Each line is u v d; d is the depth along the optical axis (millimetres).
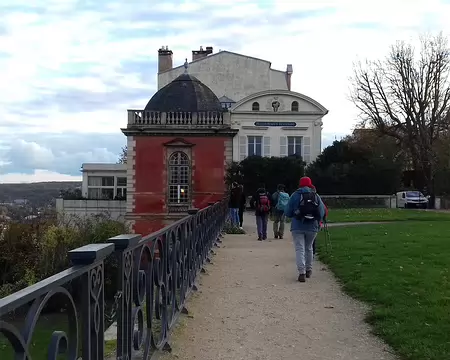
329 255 13109
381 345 6047
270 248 16141
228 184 35656
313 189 10672
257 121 49062
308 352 5867
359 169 47156
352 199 43531
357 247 14320
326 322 7102
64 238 21422
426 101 45375
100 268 3221
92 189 59375
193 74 55969
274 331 6711
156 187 35969
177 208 35781
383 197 44031
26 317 2143
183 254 7734
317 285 9727
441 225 22656
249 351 5914
